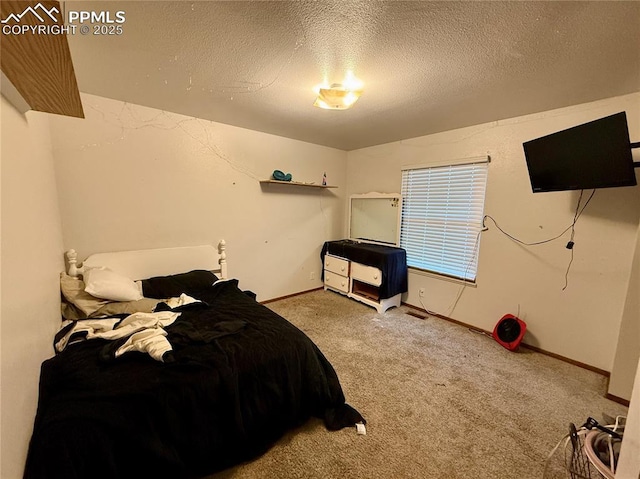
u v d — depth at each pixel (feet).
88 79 6.41
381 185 12.76
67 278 6.52
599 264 7.31
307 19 4.27
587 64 5.37
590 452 3.04
